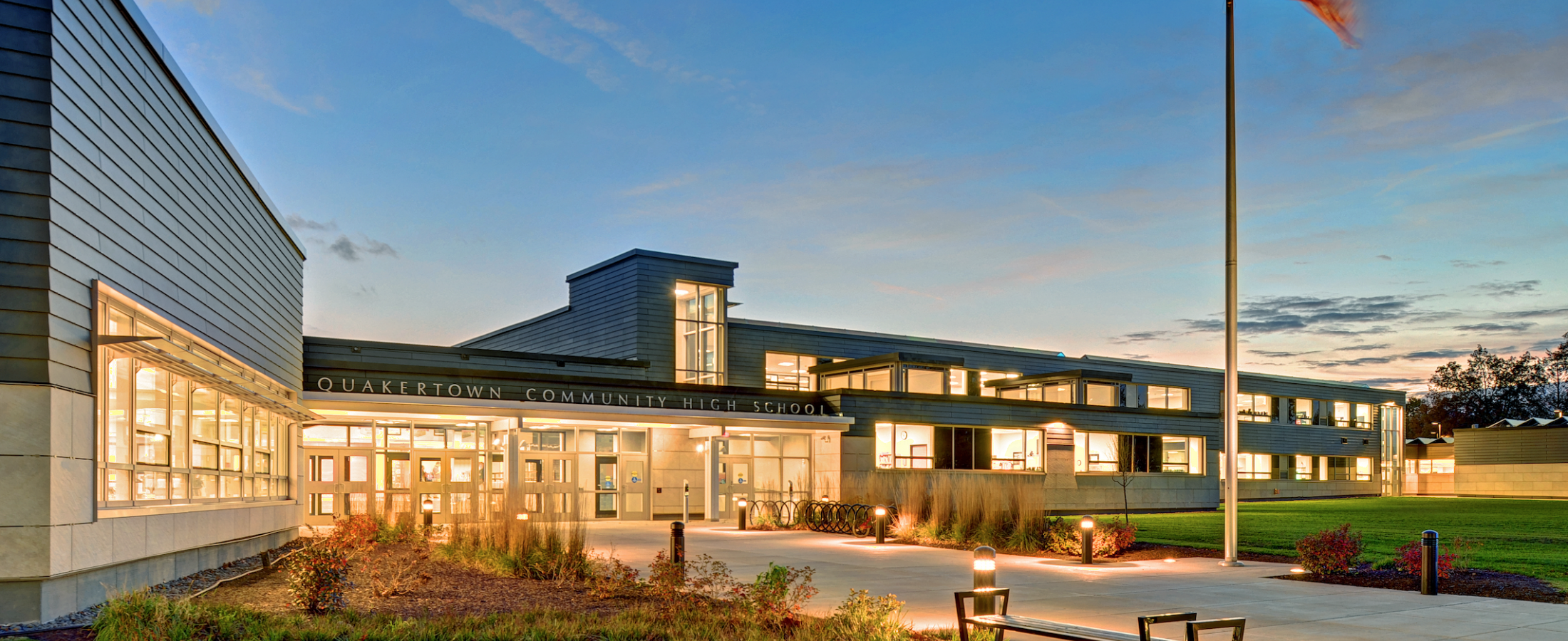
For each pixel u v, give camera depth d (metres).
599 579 13.34
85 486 10.78
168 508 12.98
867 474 32.62
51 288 10.09
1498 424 65.00
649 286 37.28
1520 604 12.61
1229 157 17.97
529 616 10.77
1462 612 11.96
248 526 17.17
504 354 33.53
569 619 10.68
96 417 11.00
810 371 41.47
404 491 28.03
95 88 11.11
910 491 24.47
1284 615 11.74
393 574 14.22
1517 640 10.15
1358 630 10.68
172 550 13.25
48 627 9.88
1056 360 51.28
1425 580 13.45
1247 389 59.16
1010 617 9.16
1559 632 10.59
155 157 12.88
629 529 27.61
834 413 34.12
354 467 27.61
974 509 22.25
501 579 14.62
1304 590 13.98
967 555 19.72
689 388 32.50
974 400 37.69
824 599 13.21
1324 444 62.72
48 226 10.07
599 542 22.62
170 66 13.23
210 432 15.23
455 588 13.51
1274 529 26.94
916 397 35.94
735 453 33.53
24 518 9.91
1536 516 35.06
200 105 14.52
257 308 18.61
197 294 14.59
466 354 33.06
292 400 22.44
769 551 20.56
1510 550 19.89
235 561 16.67
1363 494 64.69
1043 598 13.18
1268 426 59.75
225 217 16.14
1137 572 16.44
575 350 40.53
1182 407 56.00
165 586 13.12
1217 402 57.47
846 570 16.81
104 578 11.45
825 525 27.12
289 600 12.05
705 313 38.59
